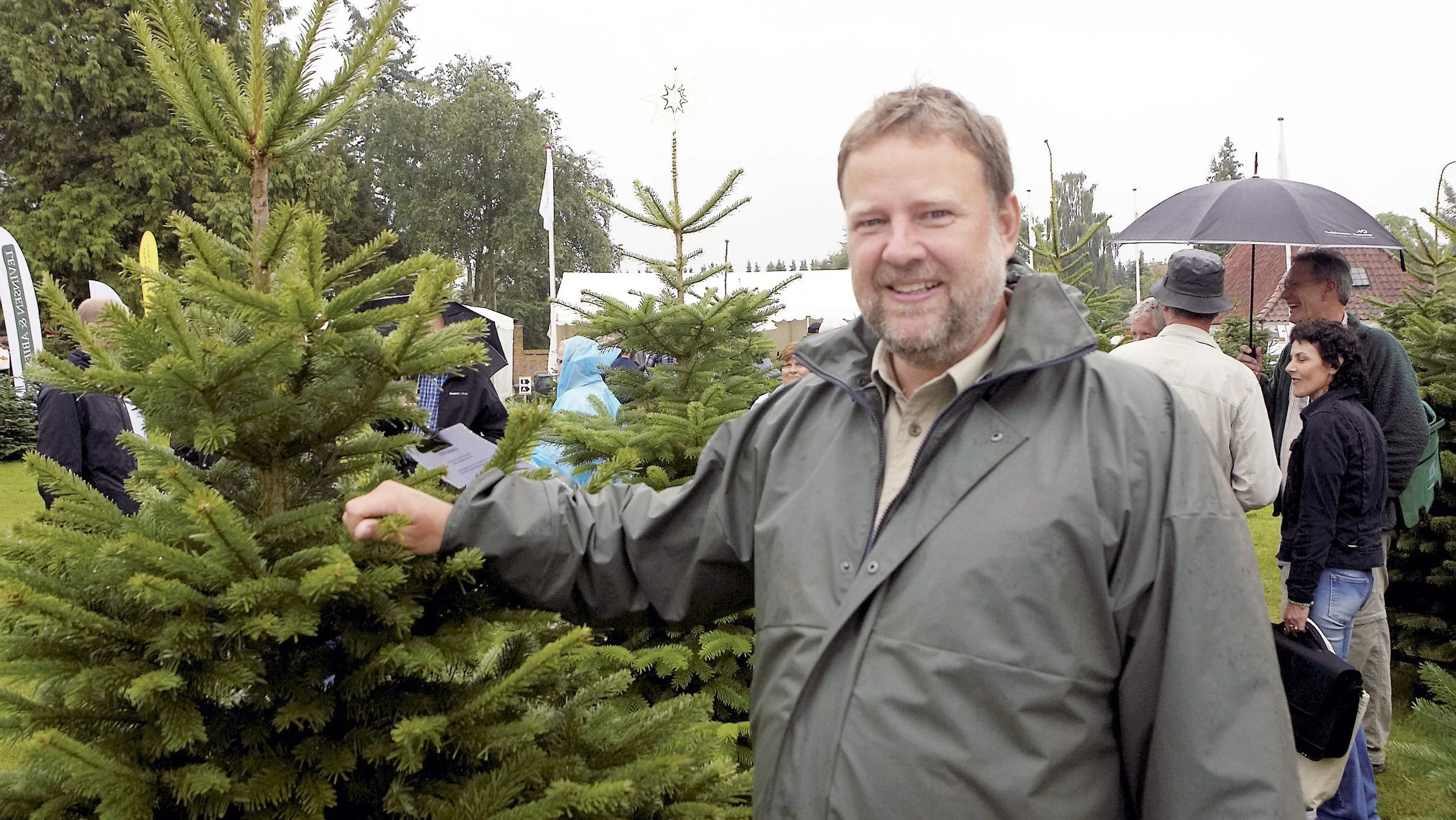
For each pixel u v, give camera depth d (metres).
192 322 1.79
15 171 23.92
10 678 1.65
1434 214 4.86
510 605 1.80
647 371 4.82
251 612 1.53
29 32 23.36
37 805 1.63
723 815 2.04
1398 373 3.90
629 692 3.51
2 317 14.80
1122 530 1.37
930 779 1.33
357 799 1.65
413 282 1.81
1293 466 3.73
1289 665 2.68
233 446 1.68
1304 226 4.66
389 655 1.56
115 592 1.65
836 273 17.19
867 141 1.51
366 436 1.90
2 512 9.42
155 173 23.42
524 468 2.07
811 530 1.54
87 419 4.36
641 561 1.76
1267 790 1.25
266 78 1.89
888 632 1.41
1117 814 1.39
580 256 42.34
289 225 1.79
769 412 1.75
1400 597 5.14
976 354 1.51
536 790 1.72
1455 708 2.02
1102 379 1.46
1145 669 1.36
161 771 1.56
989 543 1.37
